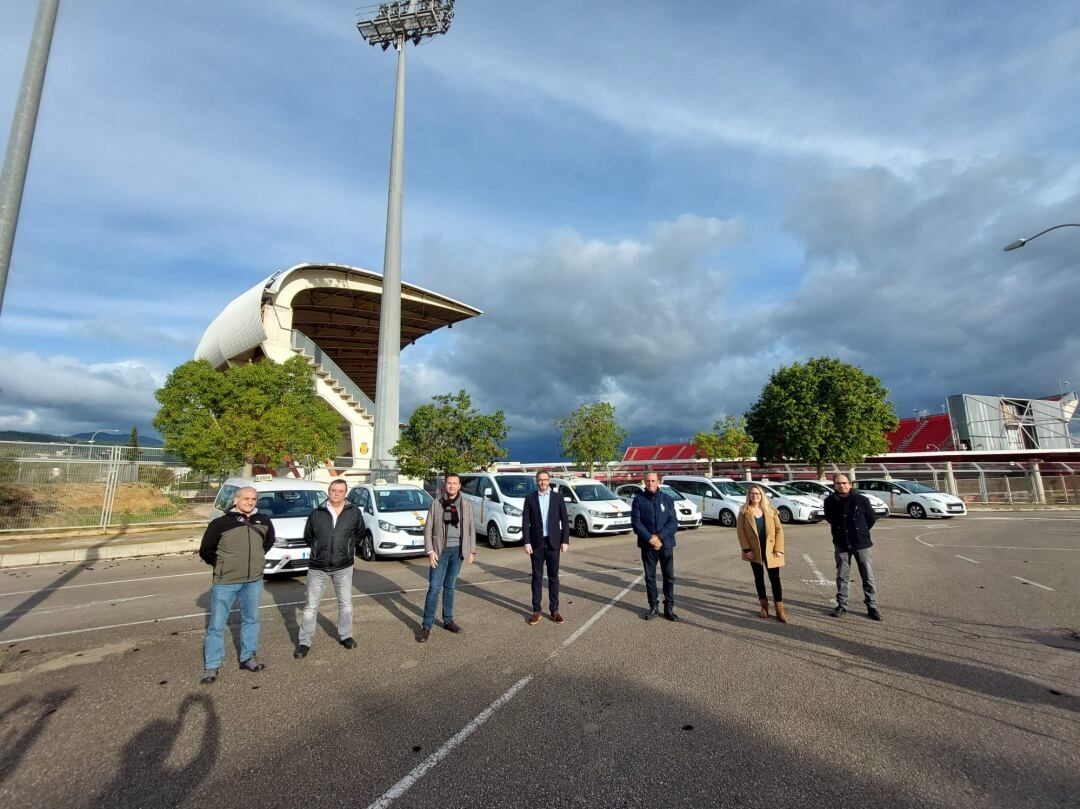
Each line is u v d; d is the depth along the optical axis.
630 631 6.39
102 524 15.90
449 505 6.38
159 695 4.62
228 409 23.52
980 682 4.75
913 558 11.60
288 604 8.02
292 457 24.67
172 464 18.11
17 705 4.43
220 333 39.72
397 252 28.23
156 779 3.33
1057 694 4.49
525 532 6.90
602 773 3.36
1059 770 3.36
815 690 4.61
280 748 3.70
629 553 12.99
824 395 30.17
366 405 37.69
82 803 3.09
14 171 5.34
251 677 5.04
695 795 3.12
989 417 41.84
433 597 6.16
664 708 4.27
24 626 6.87
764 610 6.93
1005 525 18.58
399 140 29.08
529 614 7.23
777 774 3.34
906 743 3.71
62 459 15.55
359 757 3.57
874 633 6.23
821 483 22.27
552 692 4.60
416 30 30.17
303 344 35.22
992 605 7.41
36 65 5.54
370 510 12.39
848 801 3.06
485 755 3.58
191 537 15.27
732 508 19.11
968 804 3.03
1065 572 9.80
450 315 45.72
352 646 5.89
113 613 7.54
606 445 35.94
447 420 21.91
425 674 5.05
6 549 12.90
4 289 5.23
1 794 3.17
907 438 46.69
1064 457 34.62
